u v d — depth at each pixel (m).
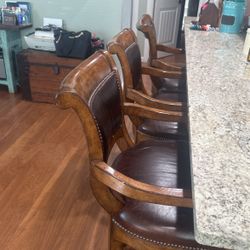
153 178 1.07
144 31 1.81
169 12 4.45
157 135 1.42
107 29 3.18
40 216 1.60
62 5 3.11
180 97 1.74
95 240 1.47
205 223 0.49
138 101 1.36
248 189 0.57
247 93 1.04
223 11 1.98
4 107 2.84
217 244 0.47
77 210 1.65
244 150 0.70
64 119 2.65
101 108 1.00
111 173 0.86
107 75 1.12
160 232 0.87
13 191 1.77
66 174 1.93
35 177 1.89
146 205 0.94
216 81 1.15
